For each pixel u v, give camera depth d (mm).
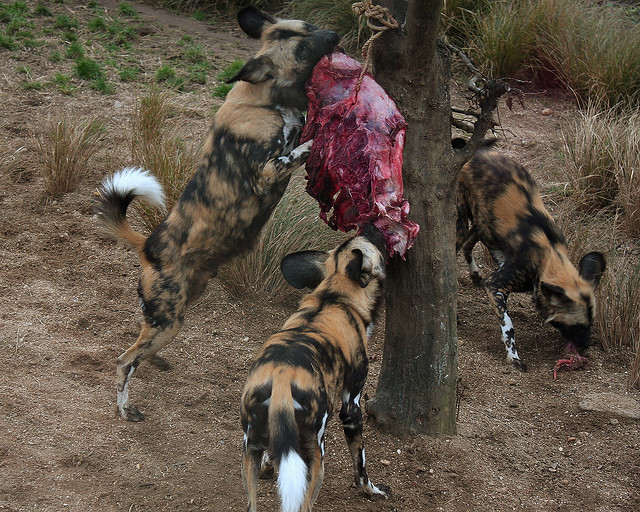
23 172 6754
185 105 8008
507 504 3824
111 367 4586
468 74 8641
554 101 8570
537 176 7238
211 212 4117
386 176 3479
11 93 7992
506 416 4582
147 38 9461
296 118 3973
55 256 5742
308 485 3107
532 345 5496
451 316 4141
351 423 3596
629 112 7816
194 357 4883
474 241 5922
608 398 4723
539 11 8727
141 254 4227
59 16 9648
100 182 6699
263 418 3035
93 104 7906
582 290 5137
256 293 5676
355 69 3678
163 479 3723
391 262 4078
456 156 3975
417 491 3863
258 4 10203
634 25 8906
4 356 4496
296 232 5797
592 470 4121
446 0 8875
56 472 3643
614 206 6879
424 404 4180
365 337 3568
